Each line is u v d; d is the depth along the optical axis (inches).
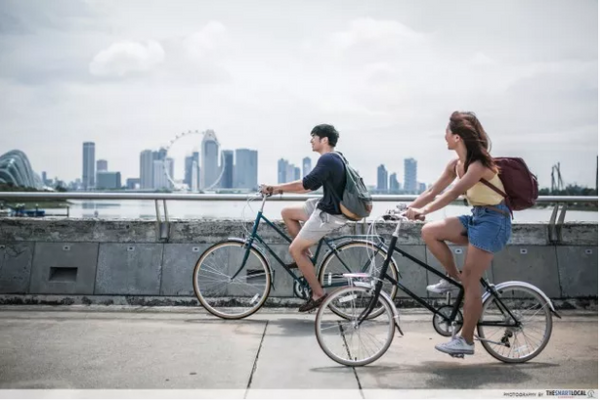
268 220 187.8
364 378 125.3
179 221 207.0
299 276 193.5
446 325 142.3
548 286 202.1
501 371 131.1
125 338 155.6
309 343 152.4
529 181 132.3
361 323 140.3
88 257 204.8
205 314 187.3
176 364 133.4
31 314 184.5
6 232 205.9
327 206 167.3
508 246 204.4
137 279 202.8
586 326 174.1
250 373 127.6
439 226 138.6
